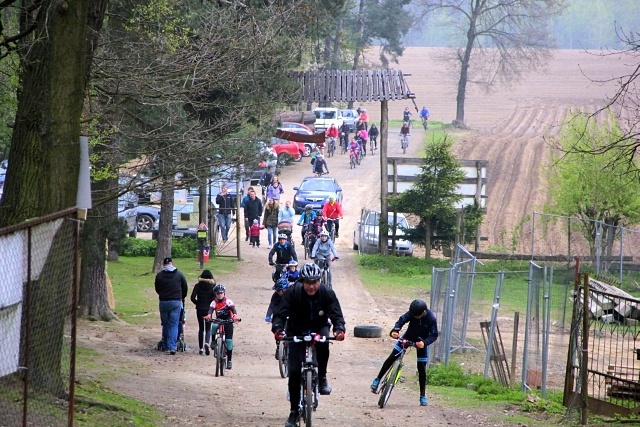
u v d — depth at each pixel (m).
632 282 53.38
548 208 71.31
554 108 174.38
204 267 60.56
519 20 161.88
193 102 29.12
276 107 37.31
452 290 31.80
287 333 18.17
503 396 25.83
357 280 59.38
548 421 21.95
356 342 40.34
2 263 11.64
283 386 26.67
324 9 51.25
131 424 17.27
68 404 13.84
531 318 31.31
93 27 21.91
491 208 95.06
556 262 60.00
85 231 38.09
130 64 28.02
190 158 28.31
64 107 18.02
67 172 18.12
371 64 183.12
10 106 24.62
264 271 60.28
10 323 11.94
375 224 70.25
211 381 27.03
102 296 40.41
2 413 12.38
